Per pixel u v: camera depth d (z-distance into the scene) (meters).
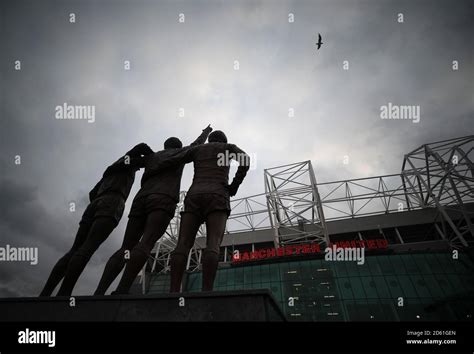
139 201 6.79
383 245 42.56
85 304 4.53
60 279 7.01
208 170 6.72
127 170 7.96
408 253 41.38
